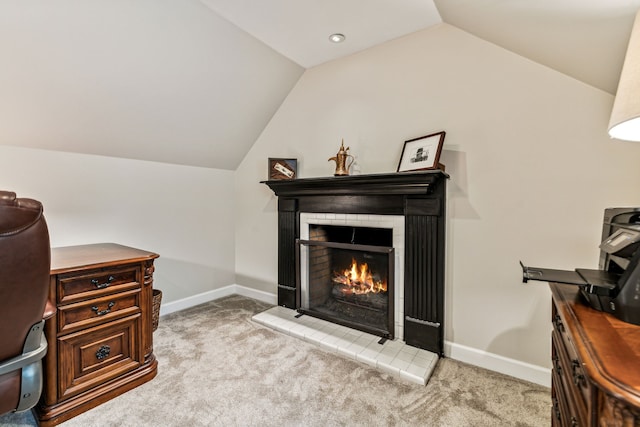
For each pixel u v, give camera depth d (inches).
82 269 64.4
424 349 87.0
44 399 60.4
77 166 96.4
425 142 86.7
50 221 91.7
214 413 63.7
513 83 76.8
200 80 97.6
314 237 114.2
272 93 117.9
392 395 69.8
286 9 80.1
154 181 116.0
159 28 78.5
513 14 58.7
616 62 54.6
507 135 77.9
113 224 105.4
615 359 25.1
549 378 73.6
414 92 91.9
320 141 113.3
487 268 81.2
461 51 83.8
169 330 103.1
